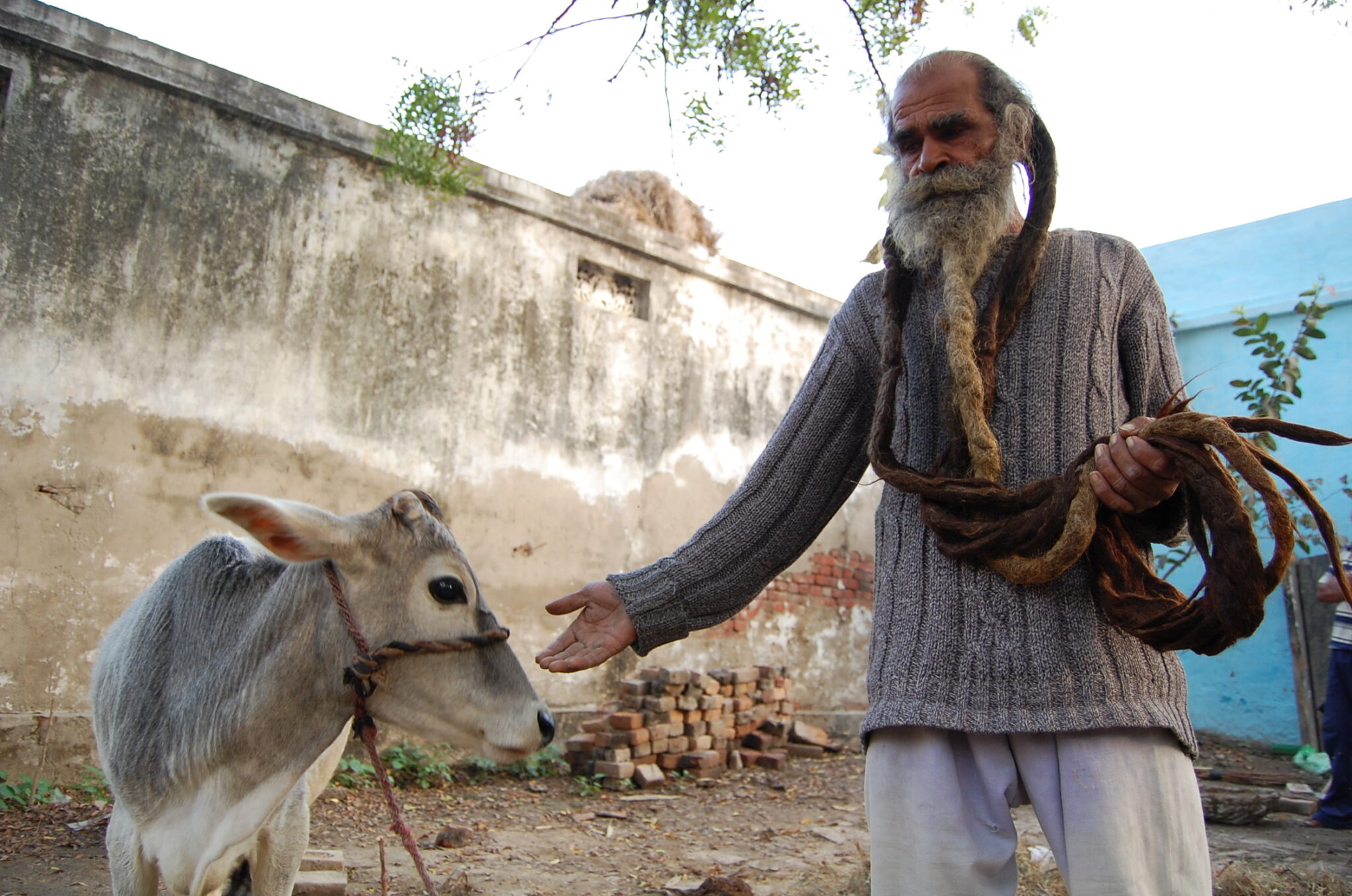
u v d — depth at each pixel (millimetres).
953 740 1467
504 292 7051
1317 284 7707
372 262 6441
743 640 8086
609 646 1779
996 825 1432
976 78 1620
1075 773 1355
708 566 1752
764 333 8805
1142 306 1592
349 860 4219
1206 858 1368
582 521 7266
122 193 5574
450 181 4227
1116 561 1367
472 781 6062
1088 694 1358
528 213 7227
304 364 6090
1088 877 1316
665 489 7832
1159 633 1282
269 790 2021
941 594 1472
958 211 1551
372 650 1978
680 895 3789
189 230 5766
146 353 5551
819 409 1751
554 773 6410
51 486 5199
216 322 5797
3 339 5156
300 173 6207
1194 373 9312
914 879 1423
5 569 5039
